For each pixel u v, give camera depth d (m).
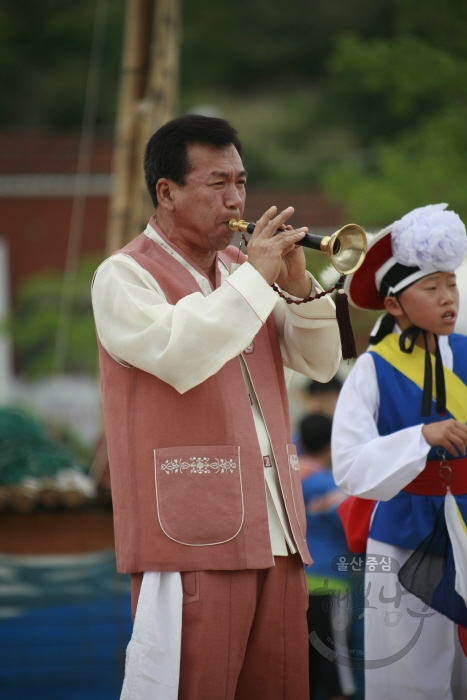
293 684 9.07
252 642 8.99
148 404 8.78
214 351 8.36
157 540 8.55
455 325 10.98
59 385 40.44
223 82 74.25
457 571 10.02
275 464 9.03
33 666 14.28
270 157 65.94
